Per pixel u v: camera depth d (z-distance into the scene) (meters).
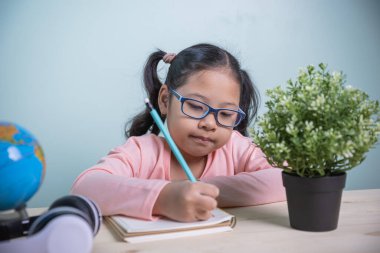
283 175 0.73
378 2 2.22
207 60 1.05
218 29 2.01
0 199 0.56
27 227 0.59
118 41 1.92
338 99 0.69
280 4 2.08
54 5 1.84
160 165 1.13
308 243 0.65
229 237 0.68
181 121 1.04
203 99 1.02
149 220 0.74
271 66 2.09
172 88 1.09
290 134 0.69
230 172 1.19
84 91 1.91
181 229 0.70
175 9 1.96
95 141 1.94
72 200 0.58
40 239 0.51
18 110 1.84
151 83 1.32
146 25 1.94
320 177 0.69
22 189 0.57
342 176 0.70
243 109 1.31
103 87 1.92
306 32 2.13
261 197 0.91
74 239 0.52
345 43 2.19
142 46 1.94
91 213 0.58
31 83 1.85
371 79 2.25
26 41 1.83
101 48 1.90
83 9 1.87
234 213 0.83
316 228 0.71
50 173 1.90
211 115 1.03
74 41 1.87
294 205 0.72
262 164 1.13
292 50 2.12
